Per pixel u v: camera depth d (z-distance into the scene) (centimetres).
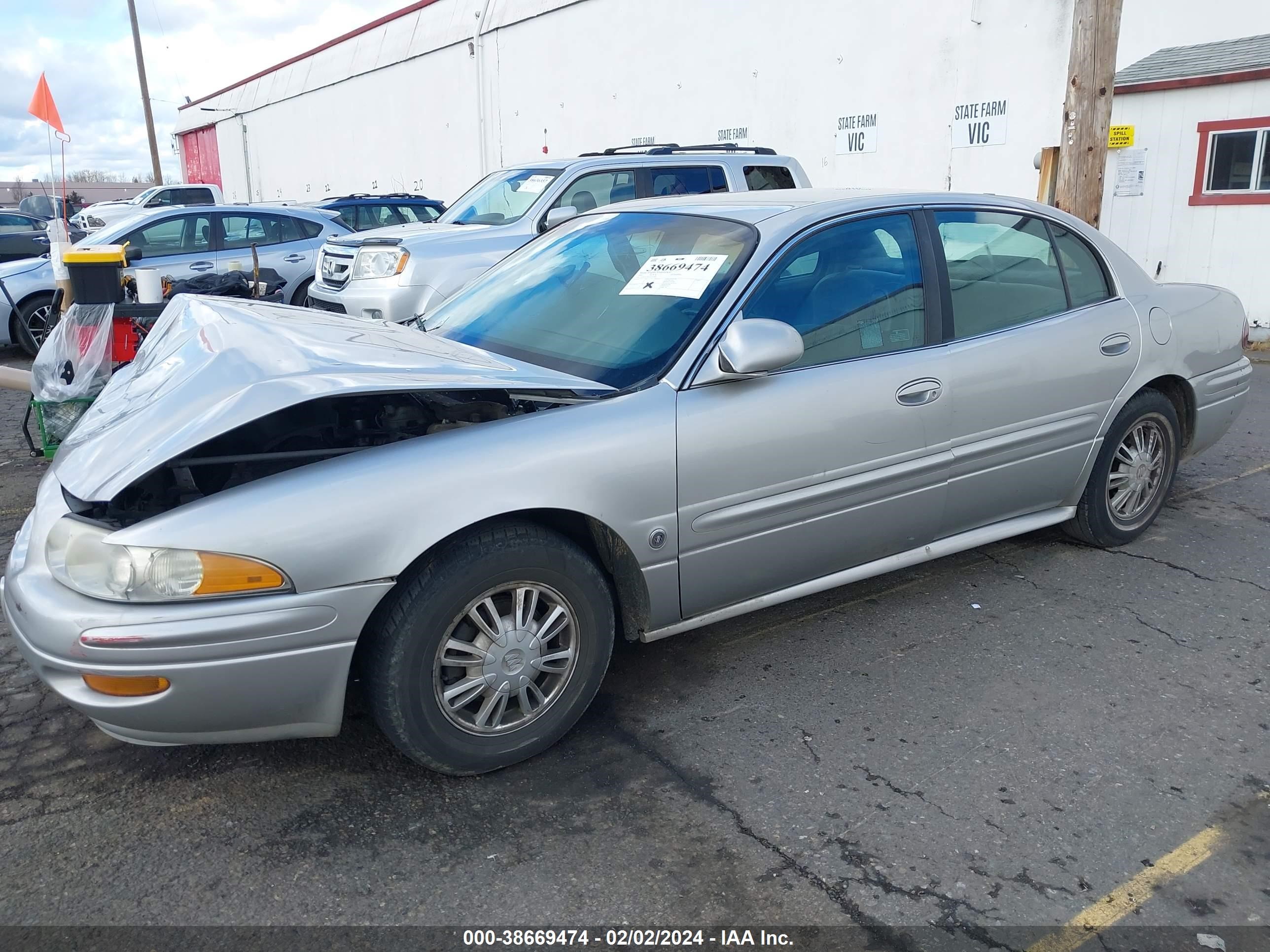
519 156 1888
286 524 245
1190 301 456
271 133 3084
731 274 323
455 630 274
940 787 280
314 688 254
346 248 822
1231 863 247
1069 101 778
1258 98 903
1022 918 229
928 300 362
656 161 860
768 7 1305
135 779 286
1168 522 493
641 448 291
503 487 269
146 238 1034
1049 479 408
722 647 368
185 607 239
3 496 543
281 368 276
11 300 841
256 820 267
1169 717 315
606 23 1595
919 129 1145
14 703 329
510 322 366
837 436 329
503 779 287
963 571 435
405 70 2216
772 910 233
